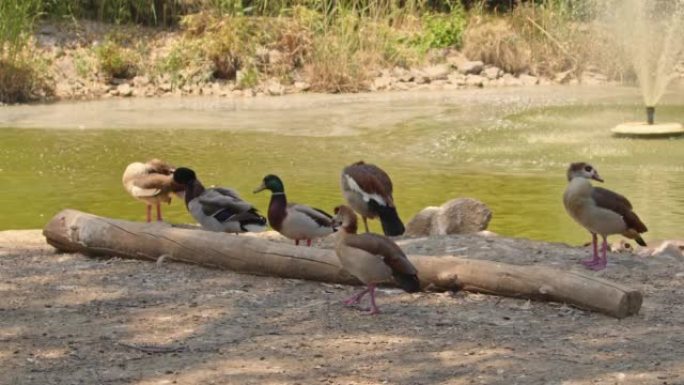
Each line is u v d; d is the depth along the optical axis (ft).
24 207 55.31
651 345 29.55
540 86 110.93
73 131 82.33
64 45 113.09
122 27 118.62
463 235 43.73
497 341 30.07
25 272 38.34
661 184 58.85
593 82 113.39
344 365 28.19
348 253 31.99
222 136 79.36
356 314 32.83
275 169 65.51
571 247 41.78
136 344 30.09
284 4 121.39
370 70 113.39
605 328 31.22
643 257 39.99
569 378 26.89
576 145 72.49
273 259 36.91
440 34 120.98
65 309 33.73
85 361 28.73
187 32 116.67
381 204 42.96
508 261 39.04
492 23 124.06
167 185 44.27
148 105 98.84
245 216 40.93
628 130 75.31
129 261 39.63
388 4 126.93
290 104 98.53
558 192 57.47
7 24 103.60
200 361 28.63
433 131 79.97
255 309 33.53
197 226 43.91
